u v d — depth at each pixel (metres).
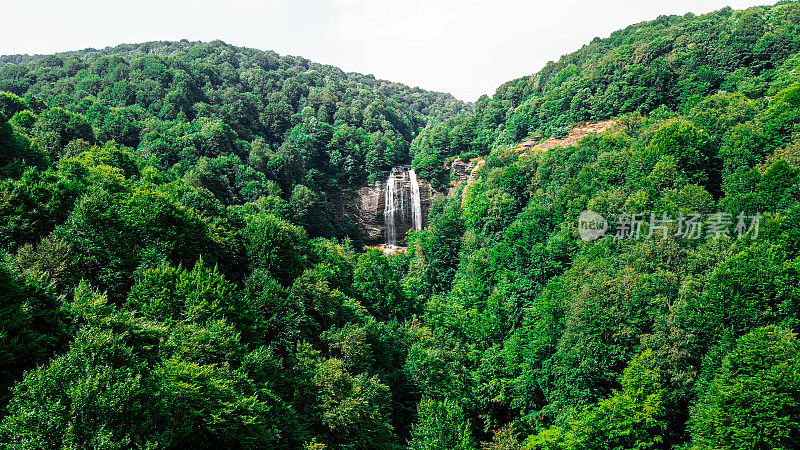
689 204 50.78
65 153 67.19
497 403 49.12
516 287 61.69
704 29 97.62
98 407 22.97
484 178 96.25
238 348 33.38
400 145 135.62
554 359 46.75
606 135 79.31
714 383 34.00
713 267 41.81
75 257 36.34
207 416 27.92
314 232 98.75
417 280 78.50
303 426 34.41
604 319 42.06
